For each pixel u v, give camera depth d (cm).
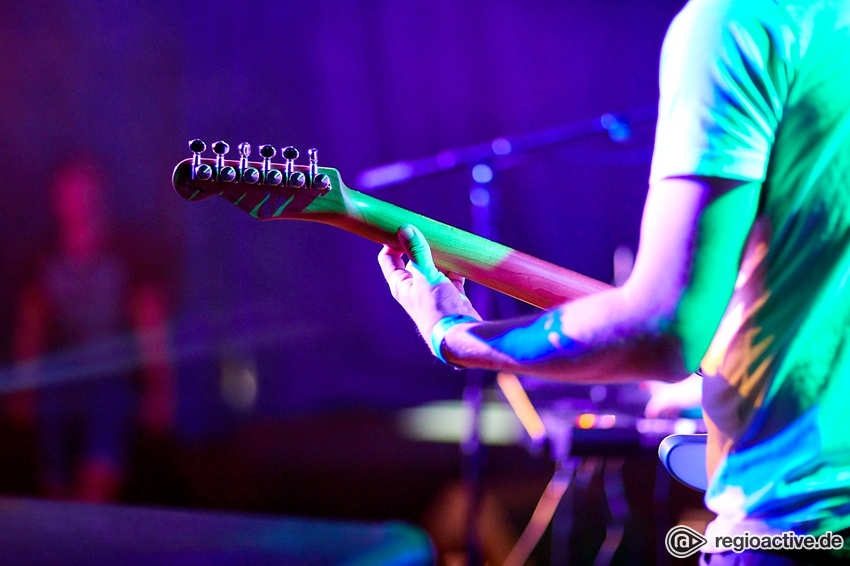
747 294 84
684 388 151
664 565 272
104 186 605
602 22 652
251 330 675
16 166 582
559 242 702
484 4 675
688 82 79
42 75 593
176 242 634
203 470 476
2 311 560
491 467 459
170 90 631
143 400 443
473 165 254
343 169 696
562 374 84
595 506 357
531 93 673
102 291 350
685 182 78
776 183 81
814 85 80
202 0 633
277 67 672
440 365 773
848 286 81
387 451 541
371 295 752
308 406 719
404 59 689
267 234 694
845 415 81
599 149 482
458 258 110
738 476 84
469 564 246
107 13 606
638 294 78
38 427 358
